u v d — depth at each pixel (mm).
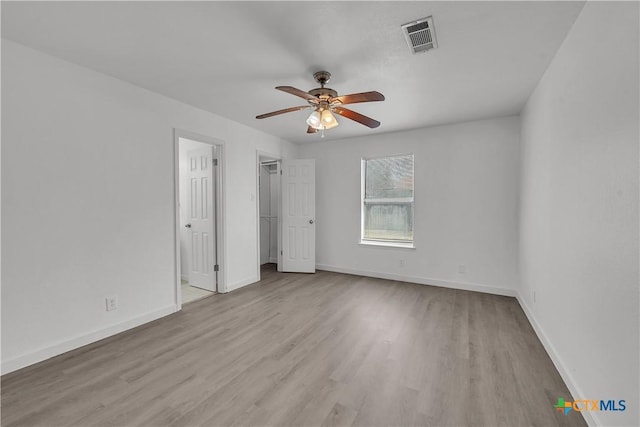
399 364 2121
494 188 3771
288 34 1944
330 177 5047
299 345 2412
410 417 1588
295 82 2697
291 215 5016
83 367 2078
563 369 1930
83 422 1551
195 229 4090
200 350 2330
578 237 1734
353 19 1781
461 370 2043
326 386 1861
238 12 1717
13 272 2033
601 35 1468
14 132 2031
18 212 2053
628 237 1223
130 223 2742
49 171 2205
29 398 1741
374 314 3094
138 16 1754
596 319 1500
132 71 2488
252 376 1973
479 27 1855
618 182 1303
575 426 1526
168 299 3094
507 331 2672
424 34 1941
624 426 1236
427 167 4191
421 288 4047
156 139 2957
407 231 4500
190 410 1641
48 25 1840
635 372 1166
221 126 3715
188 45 2082
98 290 2506
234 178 3959
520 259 3422
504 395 1776
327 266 5117
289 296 3705
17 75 2043
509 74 2498
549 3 1637
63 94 2279
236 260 4039
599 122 1483
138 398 1744
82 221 2398
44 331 2182
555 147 2152
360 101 2346
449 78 2588
